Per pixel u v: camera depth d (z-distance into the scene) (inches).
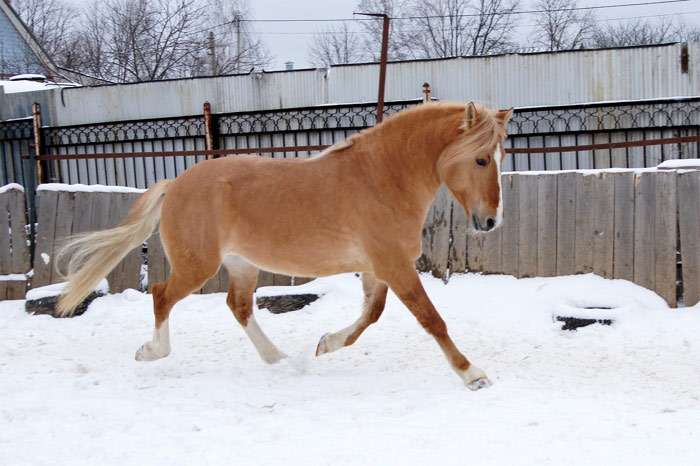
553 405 164.7
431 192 194.5
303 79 413.7
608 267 278.7
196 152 346.3
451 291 288.5
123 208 317.4
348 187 192.4
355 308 282.4
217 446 143.9
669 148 370.3
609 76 379.6
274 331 261.4
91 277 220.2
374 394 180.9
